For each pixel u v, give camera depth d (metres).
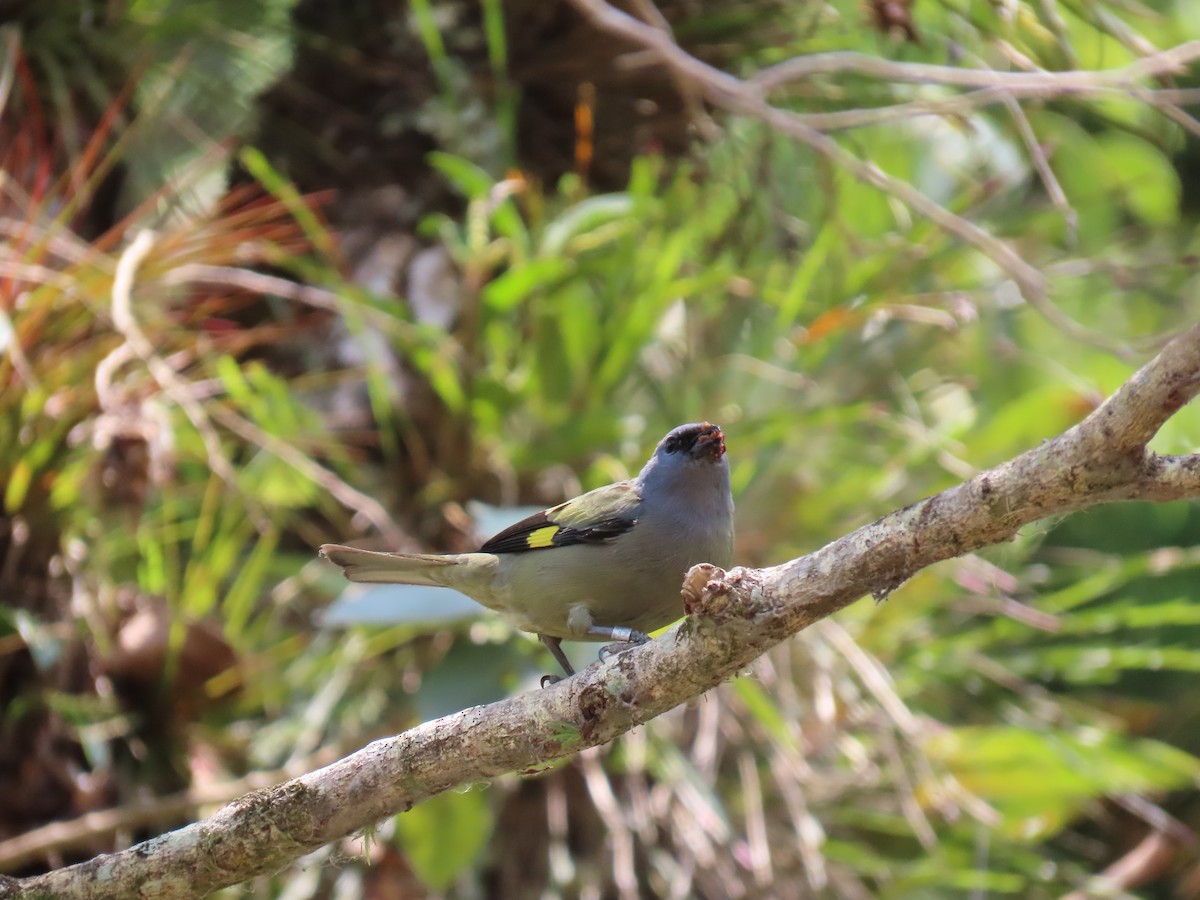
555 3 11.51
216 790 9.62
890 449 11.59
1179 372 4.57
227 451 10.69
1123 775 11.18
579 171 11.84
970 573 10.99
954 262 12.69
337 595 10.96
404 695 10.62
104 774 9.51
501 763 6.03
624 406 11.99
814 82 11.52
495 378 11.29
